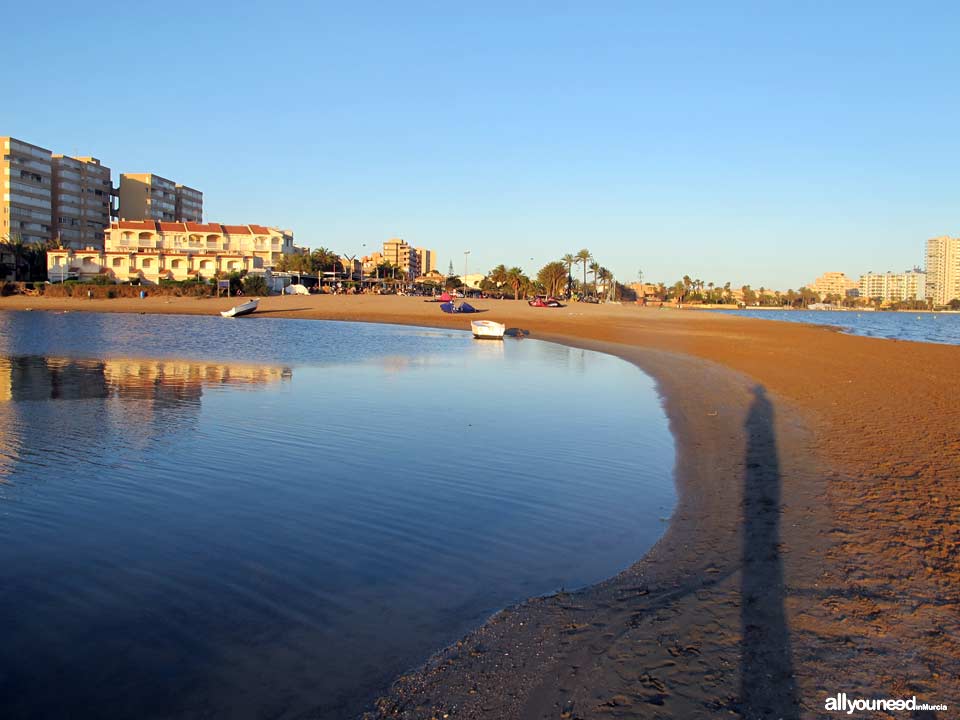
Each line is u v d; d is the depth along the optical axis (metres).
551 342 49.78
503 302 107.62
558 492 11.66
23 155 109.50
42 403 19.88
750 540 8.79
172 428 16.64
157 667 6.24
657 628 6.50
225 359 33.00
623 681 5.63
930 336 71.62
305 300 93.25
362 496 11.47
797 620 6.47
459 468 13.27
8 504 10.89
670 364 33.12
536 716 5.23
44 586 7.95
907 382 23.28
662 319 76.62
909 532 8.59
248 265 113.75
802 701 5.21
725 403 20.33
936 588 6.98
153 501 11.13
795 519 9.44
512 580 8.05
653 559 8.45
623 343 47.31
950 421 15.73
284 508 10.84
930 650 5.84
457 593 7.71
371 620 7.07
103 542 9.34
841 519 9.26
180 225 118.31
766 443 14.46
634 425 17.59
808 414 17.50
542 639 6.46
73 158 121.56
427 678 5.89
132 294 94.81
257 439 15.61
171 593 7.77
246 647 6.56
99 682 6.02
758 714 5.08
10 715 5.56
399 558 8.77
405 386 24.83
